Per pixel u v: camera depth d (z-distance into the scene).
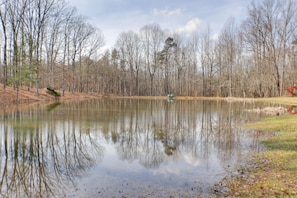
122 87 54.44
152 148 7.80
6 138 8.70
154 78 53.97
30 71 24.80
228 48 43.03
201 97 44.59
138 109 20.73
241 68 42.66
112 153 7.22
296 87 31.98
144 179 5.08
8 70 30.39
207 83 49.44
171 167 5.91
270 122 12.20
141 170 5.68
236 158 6.50
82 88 48.69
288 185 4.38
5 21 23.88
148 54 52.59
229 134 9.95
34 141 8.38
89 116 15.09
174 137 9.49
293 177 4.77
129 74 54.25
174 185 4.73
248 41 37.66
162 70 53.12
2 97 20.52
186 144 8.32
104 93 48.84
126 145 8.20
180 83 51.44
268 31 35.09
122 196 4.25
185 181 4.94
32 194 4.40
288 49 34.44
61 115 15.12
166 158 6.70
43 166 5.96
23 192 4.49
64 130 10.41
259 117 14.86
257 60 36.66
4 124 11.37
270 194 4.09
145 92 54.00
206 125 12.41
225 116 15.97
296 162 5.65
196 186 4.66
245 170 5.49
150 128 11.47
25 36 24.88
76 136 9.38
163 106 24.44
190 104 27.75
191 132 10.52
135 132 10.44
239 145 7.99
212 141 8.73
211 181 4.91
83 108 20.16
